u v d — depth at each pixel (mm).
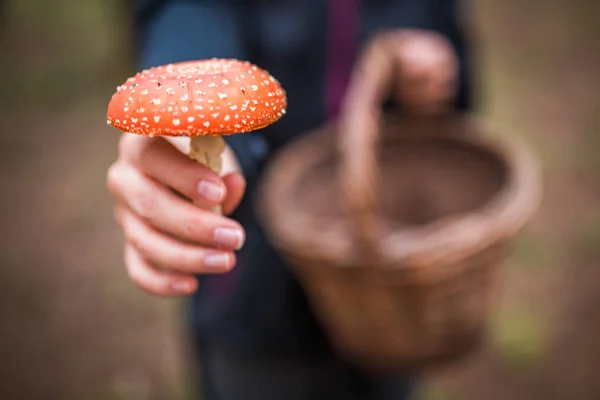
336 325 598
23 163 1582
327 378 672
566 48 2035
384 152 750
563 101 1698
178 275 440
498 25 2248
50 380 1006
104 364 1035
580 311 1053
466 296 572
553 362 973
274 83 407
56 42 2137
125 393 974
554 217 1262
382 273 542
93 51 2025
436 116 719
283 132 670
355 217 535
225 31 559
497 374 958
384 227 753
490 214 577
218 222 410
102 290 1191
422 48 654
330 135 710
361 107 580
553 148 1472
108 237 1323
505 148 684
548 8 2344
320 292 585
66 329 1108
